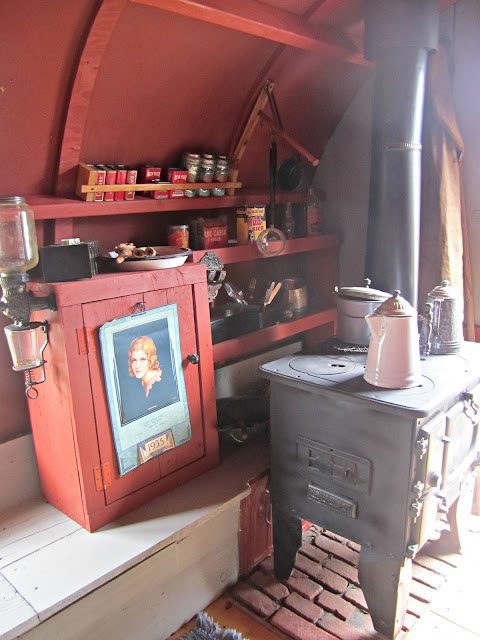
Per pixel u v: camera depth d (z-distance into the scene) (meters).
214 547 1.71
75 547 1.44
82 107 1.53
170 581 1.58
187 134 1.95
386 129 1.81
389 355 1.47
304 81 2.14
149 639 1.55
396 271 1.87
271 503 1.80
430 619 1.65
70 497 1.54
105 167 1.67
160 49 1.61
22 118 1.46
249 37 1.80
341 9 1.82
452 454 1.58
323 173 2.55
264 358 2.40
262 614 1.69
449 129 2.02
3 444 1.62
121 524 1.54
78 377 1.41
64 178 1.62
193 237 1.93
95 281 1.42
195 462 1.78
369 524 1.50
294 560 1.79
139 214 1.91
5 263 1.32
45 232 1.64
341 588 1.77
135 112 1.73
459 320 1.81
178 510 1.60
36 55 1.38
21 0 1.26
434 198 2.07
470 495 1.93
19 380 1.65
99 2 1.33
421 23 1.69
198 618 1.65
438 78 2.00
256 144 2.21
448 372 1.60
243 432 1.92
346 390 1.47
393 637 1.54
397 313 1.46
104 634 1.42
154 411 1.62
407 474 1.38
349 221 2.48
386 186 1.83
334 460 1.54
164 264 1.59
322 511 1.62
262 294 2.47
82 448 1.45
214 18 1.46
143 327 1.55
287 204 2.32
